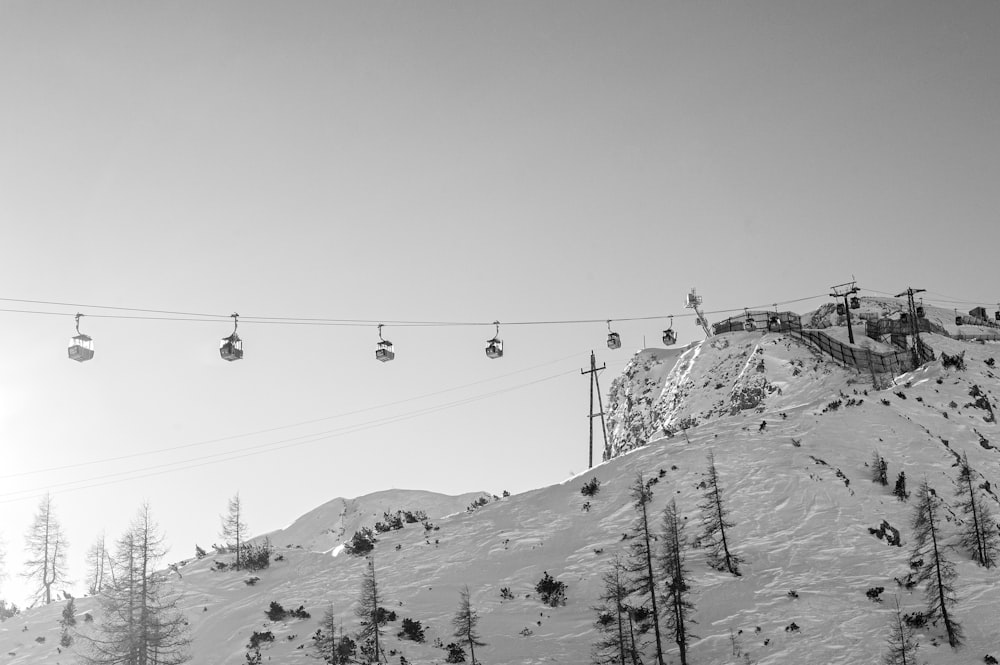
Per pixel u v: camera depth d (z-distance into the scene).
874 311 130.75
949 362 88.38
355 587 63.66
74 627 66.50
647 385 115.12
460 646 52.09
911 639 46.97
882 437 71.62
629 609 51.19
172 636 56.25
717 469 69.75
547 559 63.28
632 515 66.69
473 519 73.81
